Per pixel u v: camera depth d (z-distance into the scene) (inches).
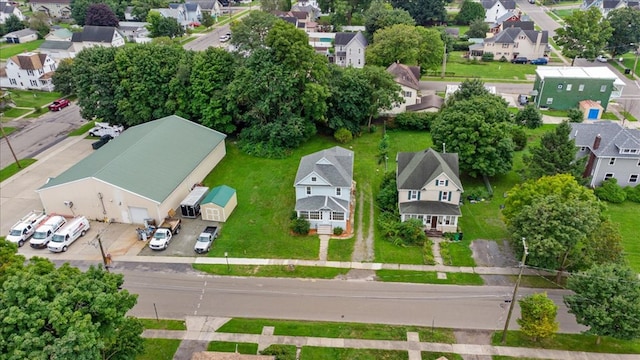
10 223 2000.5
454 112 2281.0
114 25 5398.6
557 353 1381.6
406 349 1400.1
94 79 2687.0
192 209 2032.5
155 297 1614.2
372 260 1786.4
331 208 1926.7
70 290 1047.0
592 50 3905.0
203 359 1253.1
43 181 2343.8
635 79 3764.8
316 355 1380.4
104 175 1957.4
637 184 2201.0
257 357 1253.7
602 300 1322.6
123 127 2883.9
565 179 1801.2
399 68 3260.3
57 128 3029.0
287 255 1818.4
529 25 4749.0
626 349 1395.2
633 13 4045.3
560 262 1648.6
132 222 2015.3
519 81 3786.9
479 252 1820.9
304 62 2522.1
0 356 898.7
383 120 3026.6
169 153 2240.4
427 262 1764.3
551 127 2903.5
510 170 2274.9
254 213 2082.9
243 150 2635.3
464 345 1412.4
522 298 1561.3
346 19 5457.7
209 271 1737.2
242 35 2817.4
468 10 5649.6
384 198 2091.5
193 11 5876.0
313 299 1601.9
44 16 5620.1
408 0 5506.9
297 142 2642.7
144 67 2659.9
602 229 1601.9
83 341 920.3
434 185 1932.8
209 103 2635.3
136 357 1364.4
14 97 3619.6
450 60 4448.8
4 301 968.9
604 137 2212.1
